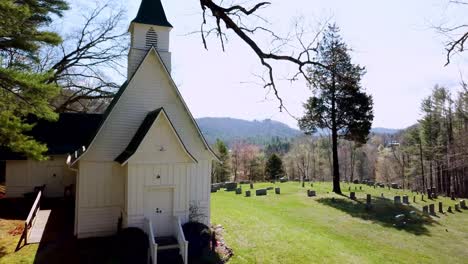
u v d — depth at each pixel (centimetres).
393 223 2320
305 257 1434
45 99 1262
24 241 1384
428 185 5897
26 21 1356
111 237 1495
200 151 1641
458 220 2566
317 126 3350
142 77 1591
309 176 8112
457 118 4066
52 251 1322
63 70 2658
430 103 5097
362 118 3189
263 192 3238
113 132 1543
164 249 1325
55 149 2205
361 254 1652
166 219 1462
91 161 1507
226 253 1375
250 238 1602
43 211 1862
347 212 2564
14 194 2136
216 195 3156
